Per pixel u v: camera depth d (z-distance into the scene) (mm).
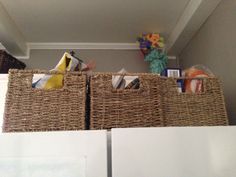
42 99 864
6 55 1412
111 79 892
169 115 924
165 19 1683
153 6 1548
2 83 1048
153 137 744
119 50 1975
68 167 705
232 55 1258
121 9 1568
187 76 1016
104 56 1953
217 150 754
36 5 1522
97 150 718
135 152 729
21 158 709
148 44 1753
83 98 873
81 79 889
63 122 850
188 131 761
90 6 1536
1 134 726
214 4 1400
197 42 1666
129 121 865
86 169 704
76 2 1499
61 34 1835
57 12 1587
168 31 1827
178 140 749
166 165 729
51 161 708
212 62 1463
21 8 1548
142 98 893
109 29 1783
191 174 730
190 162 738
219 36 1386
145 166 722
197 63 1660
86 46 1959
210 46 1486
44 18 1645
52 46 1945
